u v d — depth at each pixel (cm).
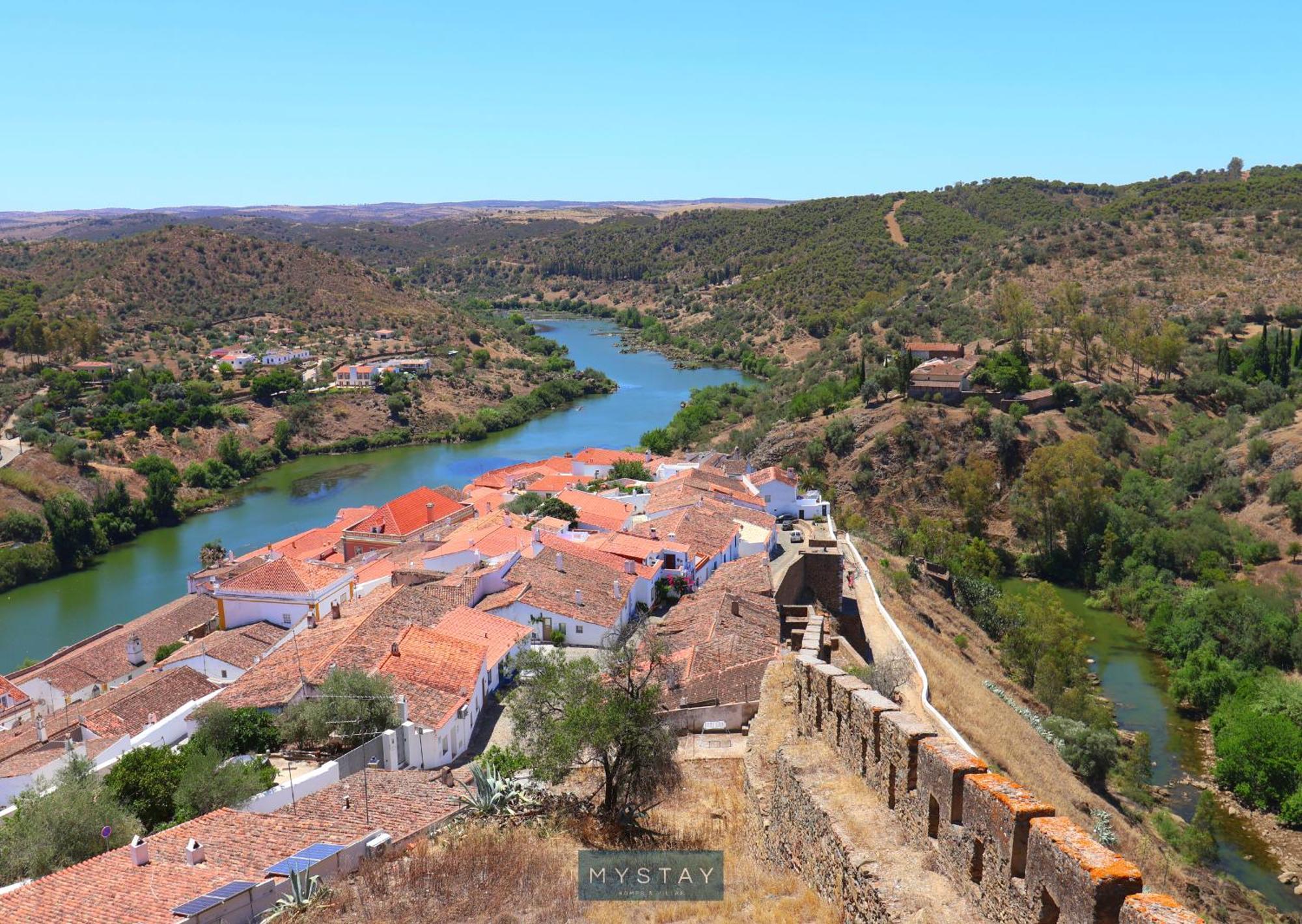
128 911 2720
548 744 3566
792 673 4022
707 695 4422
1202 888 4894
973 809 1848
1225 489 11212
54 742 5147
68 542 11762
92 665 7088
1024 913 1656
